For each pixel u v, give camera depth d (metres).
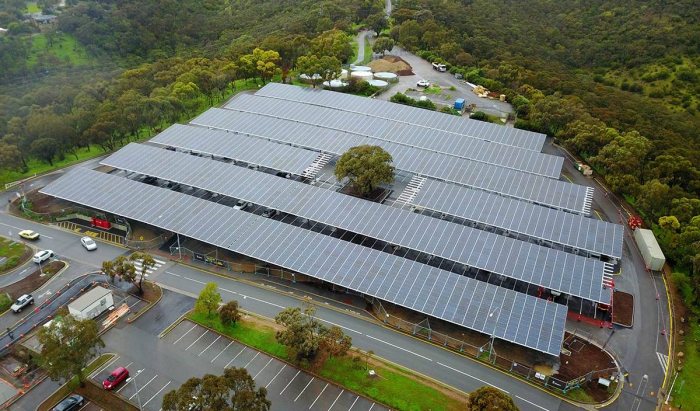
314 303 99.38
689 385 83.12
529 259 101.19
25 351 87.06
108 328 91.94
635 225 121.31
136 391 79.62
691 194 130.50
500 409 66.75
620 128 166.38
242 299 100.12
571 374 84.12
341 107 171.62
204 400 66.06
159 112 163.75
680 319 96.81
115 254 113.19
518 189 126.06
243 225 112.12
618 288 103.94
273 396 78.94
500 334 85.44
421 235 108.00
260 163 137.50
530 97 188.38
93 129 152.00
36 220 124.44
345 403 78.25
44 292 101.62
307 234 108.50
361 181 121.94
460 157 141.62
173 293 101.31
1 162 136.75
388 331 92.88
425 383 82.25
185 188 133.38
